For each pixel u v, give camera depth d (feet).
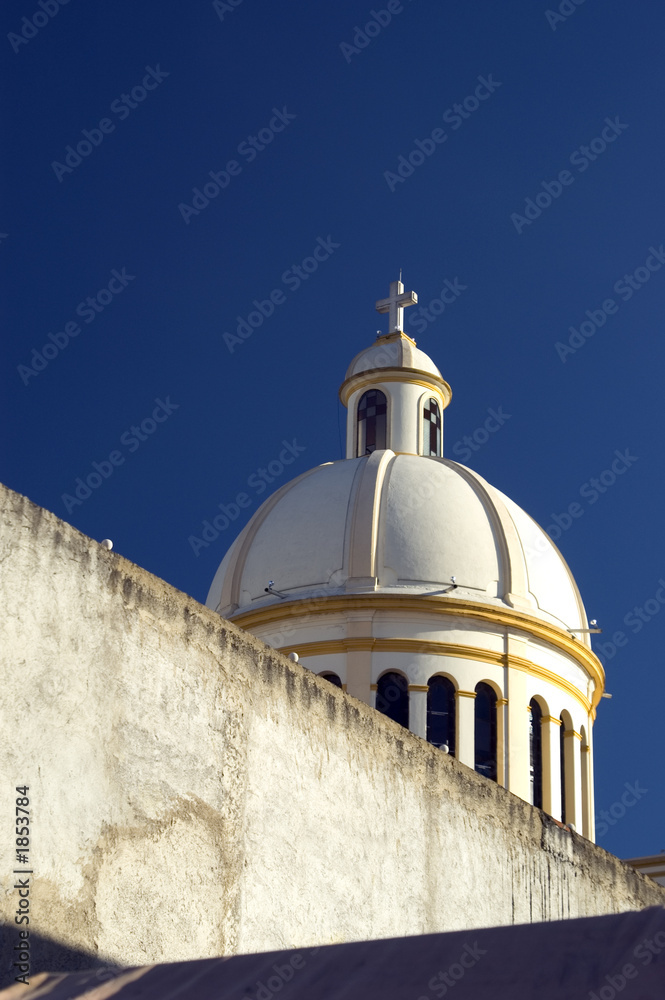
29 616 51.11
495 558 128.57
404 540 127.34
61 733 51.39
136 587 56.34
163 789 55.16
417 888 68.28
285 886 60.08
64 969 49.08
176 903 54.39
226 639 60.54
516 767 119.34
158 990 39.65
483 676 121.80
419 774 71.05
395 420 142.51
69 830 50.72
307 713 64.39
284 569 128.98
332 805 64.23
